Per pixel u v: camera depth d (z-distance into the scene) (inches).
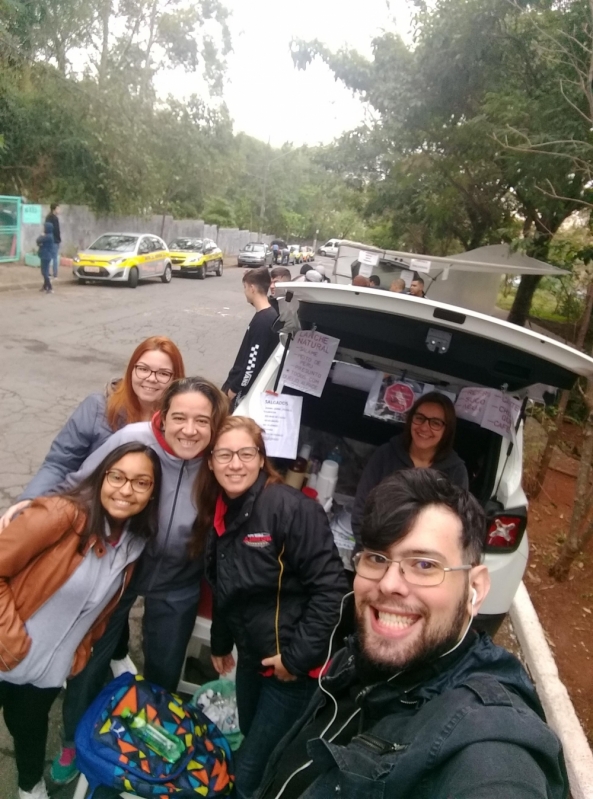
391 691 53.1
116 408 108.8
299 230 2642.7
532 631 150.3
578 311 330.3
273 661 86.2
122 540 86.0
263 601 88.5
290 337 121.3
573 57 209.3
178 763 84.5
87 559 82.4
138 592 96.7
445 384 128.8
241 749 92.7
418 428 115.4
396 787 45.1
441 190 474.6
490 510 112.5
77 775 97.7
